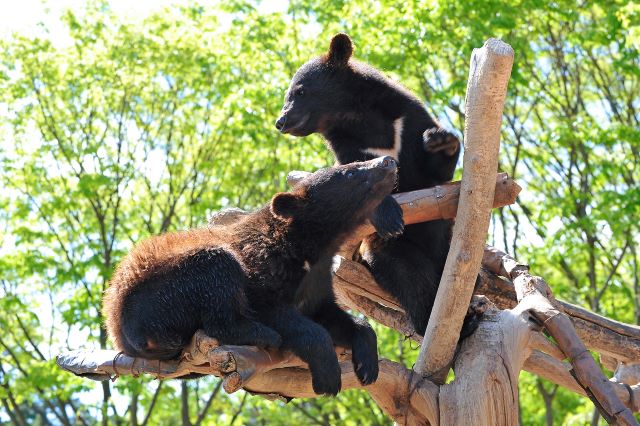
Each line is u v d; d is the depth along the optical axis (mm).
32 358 23203
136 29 21516
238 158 22469
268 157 22062
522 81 18703
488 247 8125
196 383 24219
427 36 18203
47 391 21000
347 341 6617
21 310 21391
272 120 20328
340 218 6645
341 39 8133
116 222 22078
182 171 23000
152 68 21531
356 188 6641
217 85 21453
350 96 8031
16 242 21125
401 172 7715
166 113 22422
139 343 5812
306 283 6555
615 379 8016
